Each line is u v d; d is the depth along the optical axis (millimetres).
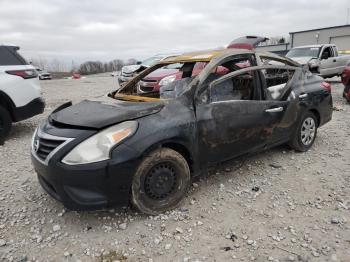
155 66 4699
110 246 2984
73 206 3066
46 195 3947
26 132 6980
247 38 10797
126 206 3318
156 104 3492
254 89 4262
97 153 3002
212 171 4461
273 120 4383
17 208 3668
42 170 3219
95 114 3373
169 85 4074
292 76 4832
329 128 6684
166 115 3381
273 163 4719
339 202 3633
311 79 5203
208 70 3771
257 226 3225
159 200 3406
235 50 4242
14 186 4230
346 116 7828
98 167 2975
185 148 3516
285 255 2814
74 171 2975
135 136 3125
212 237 3074
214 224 3271
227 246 2943
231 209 3531
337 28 34531
